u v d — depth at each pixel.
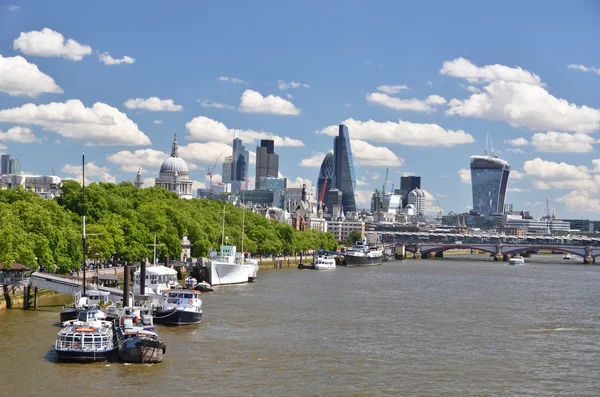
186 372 140.88
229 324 193.75
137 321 166.75
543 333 196.12
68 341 144.38
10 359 144.75
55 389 127.38
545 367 154.12
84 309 162.62
